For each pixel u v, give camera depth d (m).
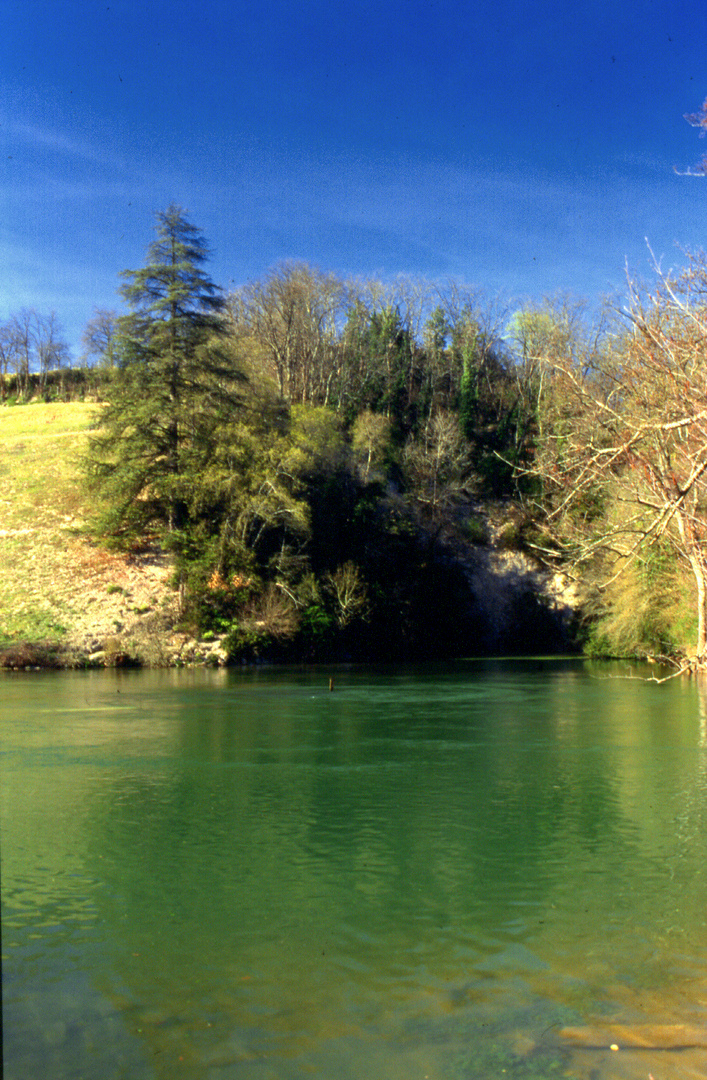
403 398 74.25
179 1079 5.66
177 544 42.84
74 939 8.00
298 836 11.37
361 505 52.22
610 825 11.84
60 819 12.22
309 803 13.18
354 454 55.81
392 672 36.78
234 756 17.05
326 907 8.80
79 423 65.94
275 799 13.44
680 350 11.99
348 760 16.61
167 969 7.34
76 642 36.94
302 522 42.41
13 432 63.94
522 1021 6.44
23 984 7.06
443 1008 6.64
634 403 12.66
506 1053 5.98
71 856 10.51
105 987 7.00
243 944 7.88
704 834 11.36
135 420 43.16
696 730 20.28
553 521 18.23
